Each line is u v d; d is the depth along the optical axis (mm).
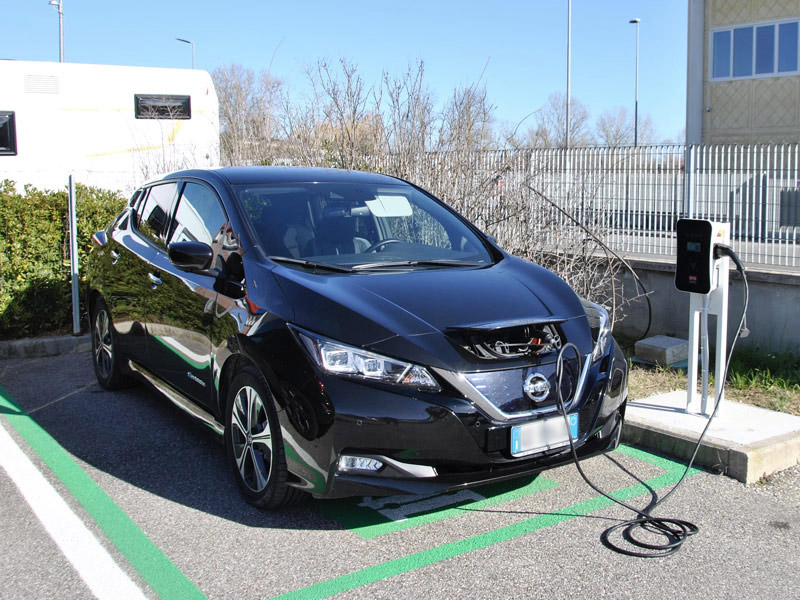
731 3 23391
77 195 8516
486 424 3588
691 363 5203
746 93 23391
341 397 3514
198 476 4551
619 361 4281
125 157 15008
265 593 3271
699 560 3535
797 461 4656
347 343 3607
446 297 3994
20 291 7875
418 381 3549
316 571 3449
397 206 5148
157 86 15133
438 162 8367
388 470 3520
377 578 3387
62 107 14508
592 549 3641
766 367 6344
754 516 3988
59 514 4043
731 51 23578
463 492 4328
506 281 4367
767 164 6988
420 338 3643
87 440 5188
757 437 4699
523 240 7914
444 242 4996
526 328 3982
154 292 5168
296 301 3859
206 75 15531
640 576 3395
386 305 3830
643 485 4395
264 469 3967
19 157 14297
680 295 7426
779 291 6641
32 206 7918
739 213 7207
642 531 3816
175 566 3500
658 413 5246
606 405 4062
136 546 3689
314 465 3574
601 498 4223
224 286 4363
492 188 8141
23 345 7609
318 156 9617
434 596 3242
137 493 4309
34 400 6141
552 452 3791
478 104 8547
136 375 5770
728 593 3258
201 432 5355
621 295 7773
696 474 4543
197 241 4840
